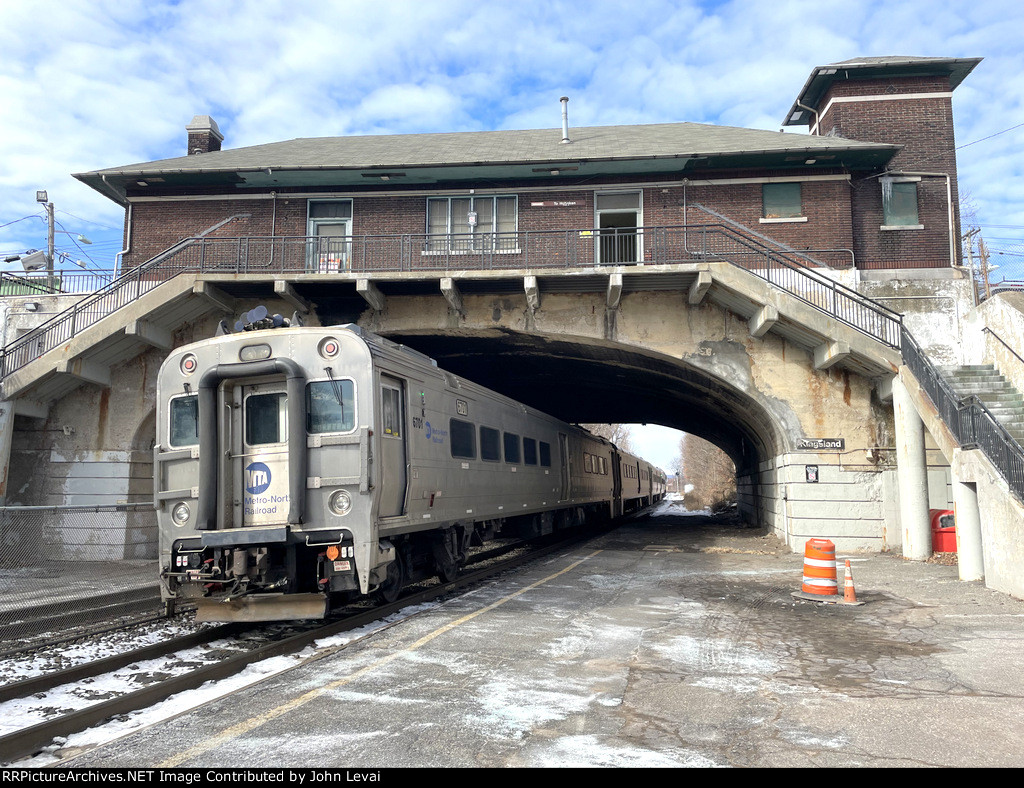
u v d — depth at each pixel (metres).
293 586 7.88
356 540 7.84
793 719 4.86
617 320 17.12
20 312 18.28
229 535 7.80
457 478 11.45
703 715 4.93
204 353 8.56
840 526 16.02
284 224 19.36
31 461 17.47
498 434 14.15
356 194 19.22
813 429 16.36
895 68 20.17
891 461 16.06
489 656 6.62
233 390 8.46
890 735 4.55
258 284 16.45
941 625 8.13
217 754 4.15
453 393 11.62
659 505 68.56
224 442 8.33
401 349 9.80
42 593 8.82
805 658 6.60
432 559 11.12
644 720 4.83
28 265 24.70
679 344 16.94
